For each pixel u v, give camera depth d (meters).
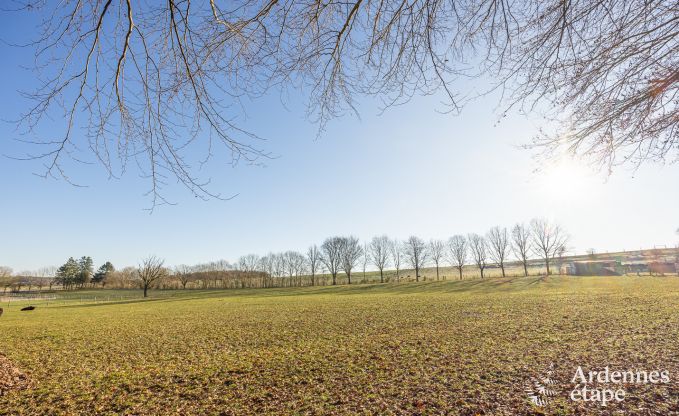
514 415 6.64
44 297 79.44
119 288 112.44
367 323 19.81
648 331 12.93
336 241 96.38
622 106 3.48
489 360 10.52
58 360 13.77
